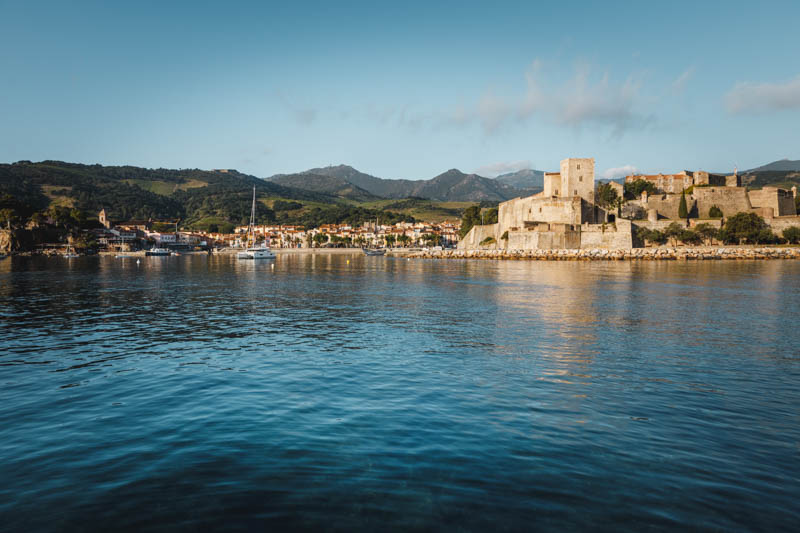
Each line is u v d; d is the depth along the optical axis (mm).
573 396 15102
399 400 14781
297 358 20688
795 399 14820
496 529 7992
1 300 42469
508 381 16859
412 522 8188
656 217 131250
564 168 139750
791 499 8992
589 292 47219
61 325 29719
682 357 20453
